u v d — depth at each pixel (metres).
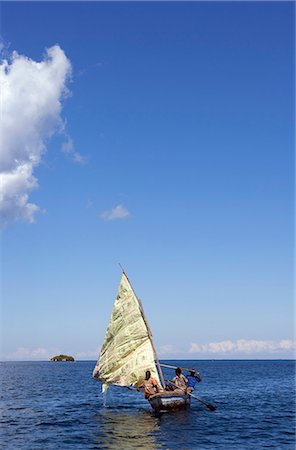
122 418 28.84
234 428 25.22
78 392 50.44
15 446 21.02
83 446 20.89
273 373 106.31
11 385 63.91
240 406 35.56
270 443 21.53
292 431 24.56
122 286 32.53
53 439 22.41
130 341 31.73
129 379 31.36
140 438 22.47
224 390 52.38
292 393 48.56
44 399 42.12
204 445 21.03
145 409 33.53
